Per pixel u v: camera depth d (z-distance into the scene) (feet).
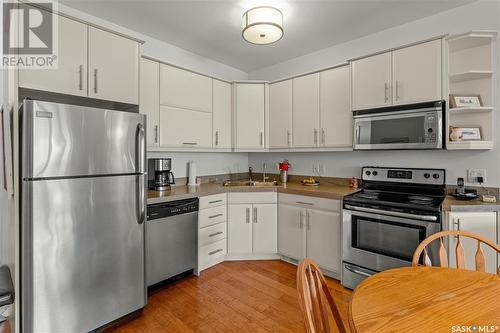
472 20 7.26
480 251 4.29
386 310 2.82
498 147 6.91
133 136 6.16
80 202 5.28
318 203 8.51
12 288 5.11
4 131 5.74
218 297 7.25
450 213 6.14
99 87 6.44
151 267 7.29
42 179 4.80
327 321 3.07
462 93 7.30
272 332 5.80
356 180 9.38
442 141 6.91
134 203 6.20
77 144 5.20
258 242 9.74
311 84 9.71
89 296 5.47
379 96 7.92
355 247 7.52
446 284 3.42
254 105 10.97
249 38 7.29
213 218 9.20
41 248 4.82
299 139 10.08
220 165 11.98
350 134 8.71
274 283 8.04
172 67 8.87
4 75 5.90
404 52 7.45
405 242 6.67
